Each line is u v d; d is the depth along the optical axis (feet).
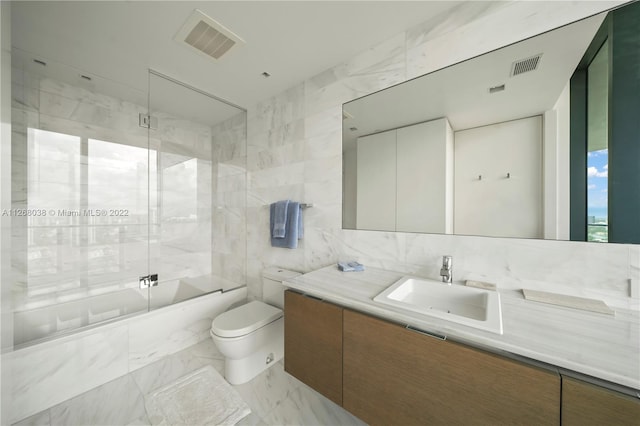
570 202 3.18
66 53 5.16
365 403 3.17
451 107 4.04
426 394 2.67
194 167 8.73
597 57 3.04
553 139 3.28
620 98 2.93
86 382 4.79
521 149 3.48
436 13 4.11
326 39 4.74
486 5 3.73
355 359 3.27
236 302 7.49
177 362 5.74
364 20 4.25
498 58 3.66
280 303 5.93
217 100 7.23
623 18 2.91
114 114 6.92
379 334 3.03
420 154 4.36
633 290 2.85
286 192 6.60
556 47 3.27
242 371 5.04
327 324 3.60
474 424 2.38
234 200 8.27
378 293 3.57
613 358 1.99
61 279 6.02
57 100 5.95
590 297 3.06
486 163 3.74
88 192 6.48
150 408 4.37
